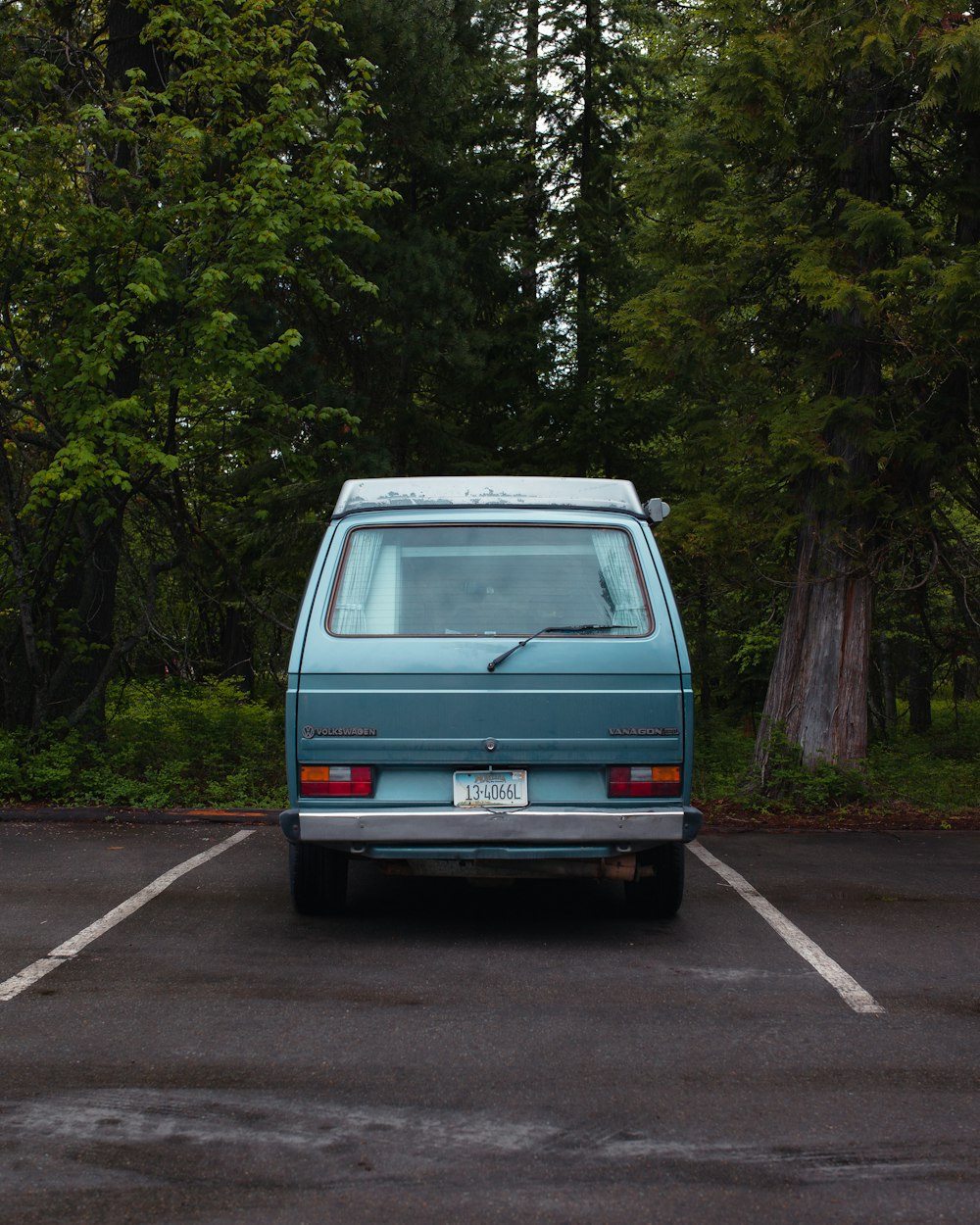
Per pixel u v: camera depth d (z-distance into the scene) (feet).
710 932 20.12
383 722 18.39
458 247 53.83
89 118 32.89
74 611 36.88
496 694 18.43
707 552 37.19
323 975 17.34
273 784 36.06
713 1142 11.69
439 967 17.80
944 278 29.96
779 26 32.09
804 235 34.45
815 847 28.81
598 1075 13.46
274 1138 11.73
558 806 18.51
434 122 51.80
